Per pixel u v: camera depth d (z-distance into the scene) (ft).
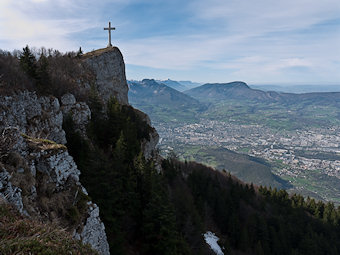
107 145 123.34
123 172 101.35
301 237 175.73
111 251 74.84
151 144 177.99
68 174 58.29
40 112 87.71
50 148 54.54
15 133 49.08
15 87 79.56
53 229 36.45
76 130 109.81
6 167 42.50
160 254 82.64
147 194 100.78
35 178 49.44
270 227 172.14
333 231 200.64
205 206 174.70
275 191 251.60
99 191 80.94
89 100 131.64
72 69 140.67
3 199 37.06
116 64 197.47
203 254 111.45
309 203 248.11
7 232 32.07
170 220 86.07
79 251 35.27
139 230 92.22
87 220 55.72
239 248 152.66
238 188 226.58
